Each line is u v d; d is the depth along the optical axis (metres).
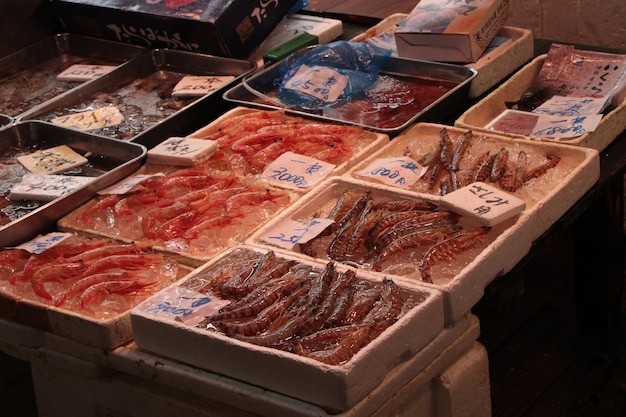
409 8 4.05
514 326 3.37
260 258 2.06
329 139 2.61
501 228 2.16
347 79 3.00
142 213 2.43
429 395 1.95
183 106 3.06
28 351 2.09
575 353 3.23
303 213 2.29
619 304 3.28
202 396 1.83
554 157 2.45
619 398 3.03
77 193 2.45
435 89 2.96
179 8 3.23
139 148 2.68
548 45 3.35
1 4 3.44
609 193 2.94
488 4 3.12
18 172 2.73
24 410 2.96
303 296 1.89
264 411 1.74
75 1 3.46
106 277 2.10
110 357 1.94
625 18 3.70
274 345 1.73
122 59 3.51
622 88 2.77
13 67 3.52
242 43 3.22
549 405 3.01
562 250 3.79
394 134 2.65
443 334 1.90
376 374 1.71
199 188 2.50
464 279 1.92
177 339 1.83
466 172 2.43
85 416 2.11
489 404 2.11
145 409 1.97
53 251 2.25
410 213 2.20
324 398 1.66
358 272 1.97
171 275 2.13
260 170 2.60
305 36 3.36
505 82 2.95
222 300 1.92
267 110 2.87
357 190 2.35
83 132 2.80
